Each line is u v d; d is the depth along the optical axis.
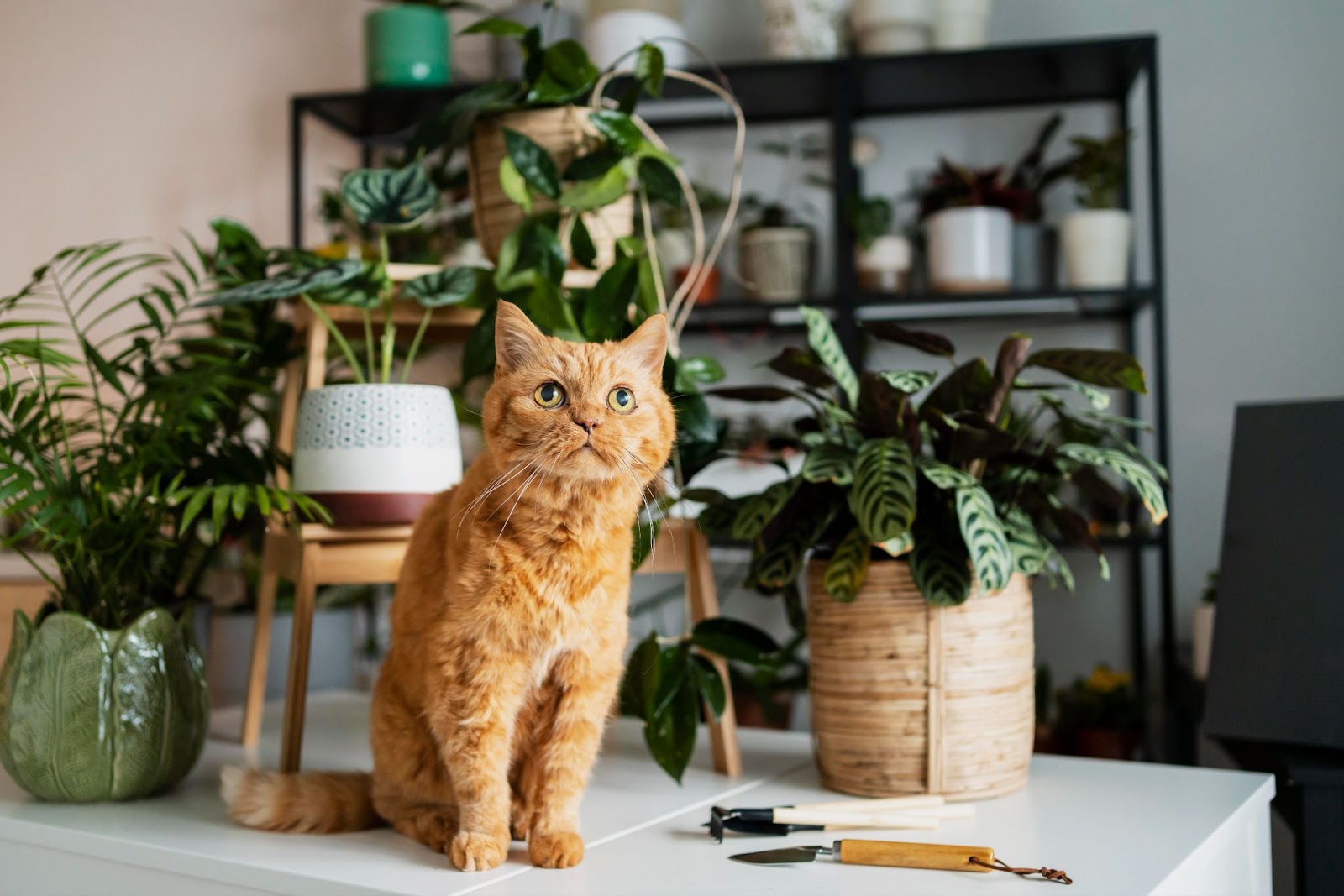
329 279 1.12
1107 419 1.15
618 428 0.83
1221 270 2.26
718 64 2.13
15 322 1.12
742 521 1.10
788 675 2.25
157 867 0.90
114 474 1.16
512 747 0.91
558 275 1.20
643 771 1.24
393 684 0.94
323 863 0.85
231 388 1.46
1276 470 1.34
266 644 1.39
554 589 0.84
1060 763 1.27
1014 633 1.11
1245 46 2.26
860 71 2.14
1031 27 2.35
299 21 2.71
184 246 2.75
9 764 1.05
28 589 2.14
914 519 1.10
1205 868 0.94
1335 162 2.21
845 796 1.11
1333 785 1.16
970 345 2.35
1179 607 2.24
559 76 1.28
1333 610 1.25
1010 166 2.38
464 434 2.35
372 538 1.16
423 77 2.28
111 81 2.81
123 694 1.05
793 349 1.12
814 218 2.43
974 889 0.81
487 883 0.80
